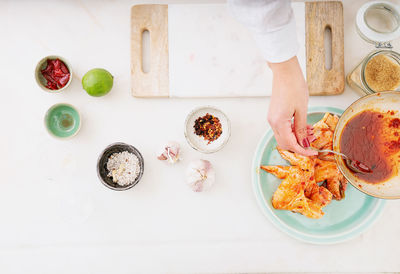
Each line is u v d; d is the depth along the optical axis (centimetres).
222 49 81
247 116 82
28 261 80
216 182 81
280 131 68
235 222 81
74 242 81
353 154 72
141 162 77
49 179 81
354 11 82
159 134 82
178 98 82
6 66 82
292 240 80
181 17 81
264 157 79
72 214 81
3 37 82
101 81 76
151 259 80
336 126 70
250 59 81
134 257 80
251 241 80
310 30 80
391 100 70
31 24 82
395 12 79
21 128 82
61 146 82
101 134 82
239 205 81
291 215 79
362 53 82
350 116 71
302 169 75
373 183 71
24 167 82
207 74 81
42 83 80
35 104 82
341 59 80
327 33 82
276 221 77
